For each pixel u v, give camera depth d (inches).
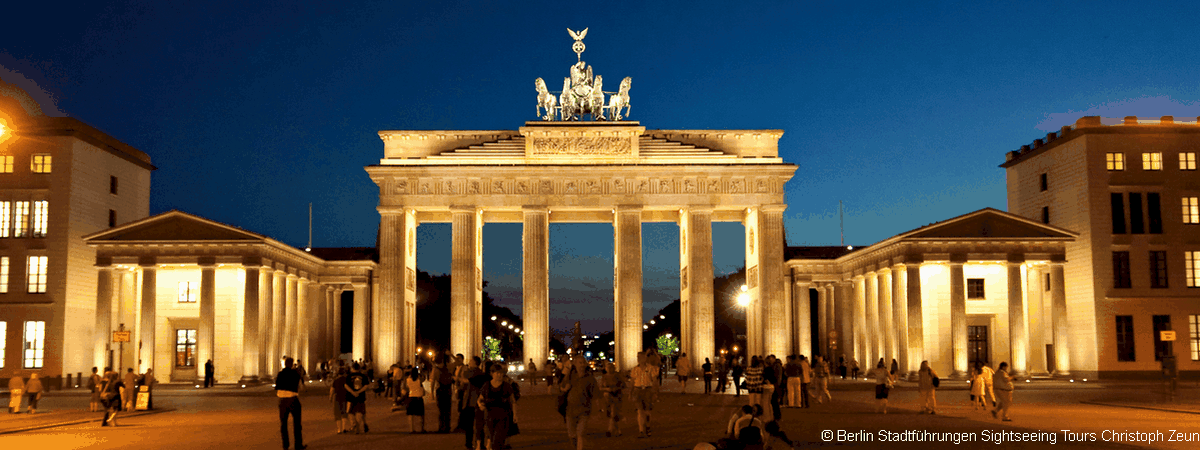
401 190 4237.2
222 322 3627.0
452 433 1646.2
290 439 1536.7
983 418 1857.8
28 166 3735.2
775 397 1744.6
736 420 840.9
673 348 7834.6
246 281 3472.0
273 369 3654.0
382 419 1984.5
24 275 3681.1
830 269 4419.3
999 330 3720.5
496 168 4215.1
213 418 2050.9
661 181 4266.7
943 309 3651.6
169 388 3329.2
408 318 4379.9
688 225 4261.8
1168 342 3695.9
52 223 3703.3
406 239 4298.7
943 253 3516.2
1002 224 3553.2
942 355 3629.4
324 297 4335.6
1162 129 3784.5
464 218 4212.6
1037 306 3708.2
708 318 4200.3
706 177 4266.7
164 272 3705.7
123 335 2945.4
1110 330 3688.5
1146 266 3727.9
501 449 1203.2
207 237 3491.6
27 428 1822.1
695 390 3132.4
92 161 3890.3
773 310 4195.4
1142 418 1845.5
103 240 3491.6
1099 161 3762.3
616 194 4254.4
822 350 4473.4
